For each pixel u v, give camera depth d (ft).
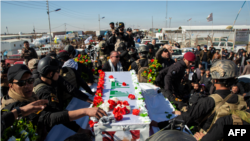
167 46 14.92
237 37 54.13
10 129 5.50
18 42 78.33
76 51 15.93
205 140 5.43
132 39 25.34
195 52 37.83
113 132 6.10
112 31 24.13
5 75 12.44
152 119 8.04
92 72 14.29
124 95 8.72
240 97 5.44
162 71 12.01
